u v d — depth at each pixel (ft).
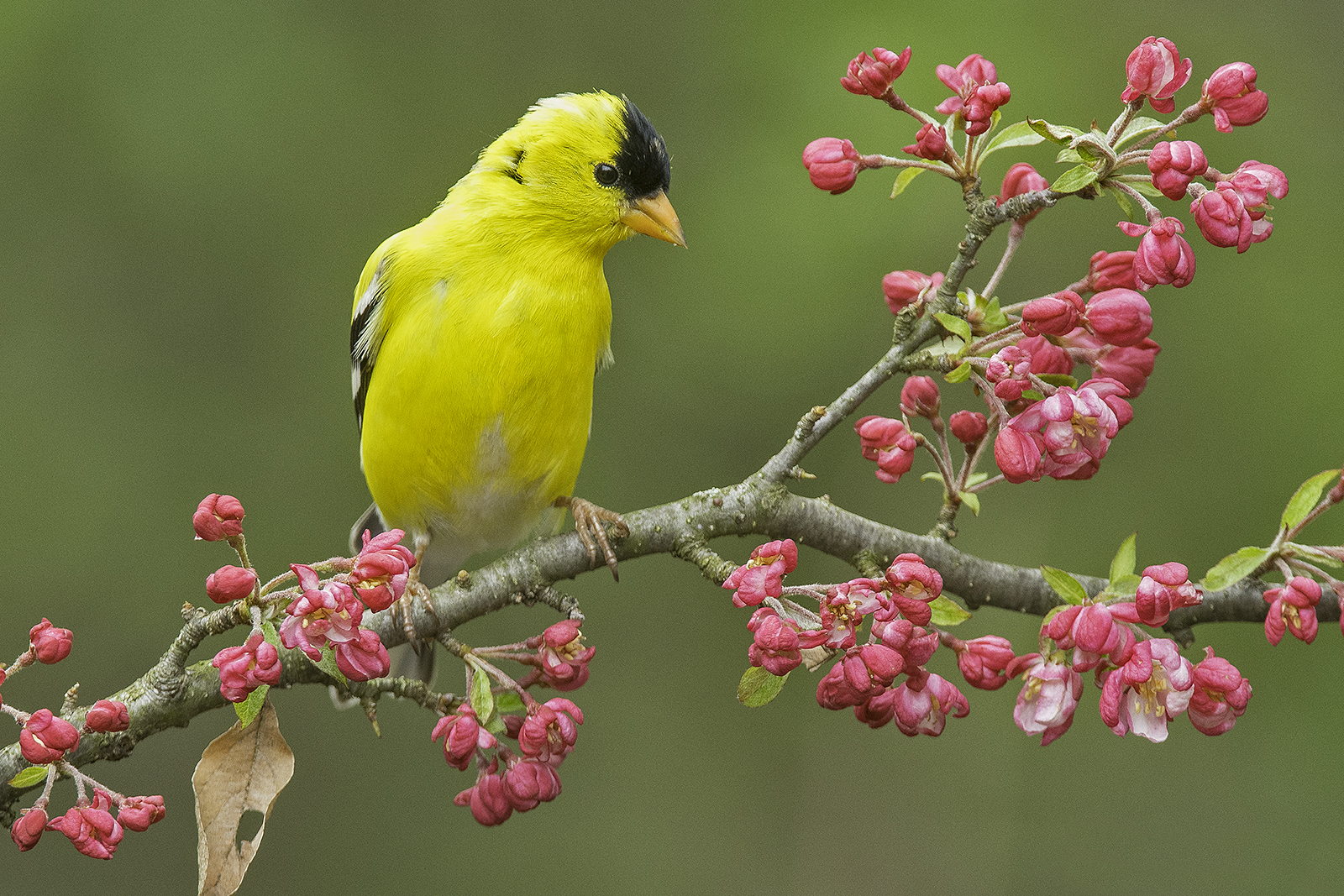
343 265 45.14
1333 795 39.63
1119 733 14.56
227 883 15.24
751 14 45.19
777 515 17.76
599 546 17.80
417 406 21.66
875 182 42.37
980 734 43.37
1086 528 41.73
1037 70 42.29
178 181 45.03
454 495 22.48
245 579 14.06
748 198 43.04
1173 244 14.84
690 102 45.27
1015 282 42.04
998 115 15.94
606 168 22.25
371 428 22.25
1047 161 41.75
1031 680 14.87
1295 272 43.24
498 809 15.90
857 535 17.88
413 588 17.65
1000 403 15.60
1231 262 43.37
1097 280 16.21
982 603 18.24
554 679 16.25
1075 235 41.88
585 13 47.06
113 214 45.39
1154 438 42.52
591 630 45.55
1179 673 14.34
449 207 22.74
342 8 47.01
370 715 16.42
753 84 44.62
